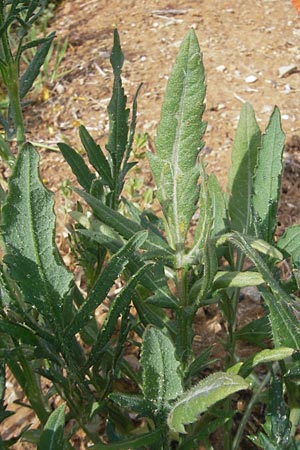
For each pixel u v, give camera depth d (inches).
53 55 34.9
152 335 11.0
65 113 31.0
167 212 12.4
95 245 15.7
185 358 13.9
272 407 13.5
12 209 10.7
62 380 12.9
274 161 14.1
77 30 36.7
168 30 35.5
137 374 17.0
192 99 11.6
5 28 14.2
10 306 11.9
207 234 11.6
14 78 15.1
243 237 11.9
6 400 19.0
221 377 10.3
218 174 26.5
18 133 15.7
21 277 11.0
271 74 31.7
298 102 29.9
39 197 10.6
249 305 21.3
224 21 35.9
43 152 28.9
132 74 32.4
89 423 15.0
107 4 38.9
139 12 37.5
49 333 11.9
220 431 17.7
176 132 11.9
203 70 11.6
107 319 12.2
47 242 10.9
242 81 31.3
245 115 16.1
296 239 14.3
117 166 15.6
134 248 11.7
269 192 14.2
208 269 11.7
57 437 11.2
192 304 13.1
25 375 14.1
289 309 11.6
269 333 15.4
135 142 27.6
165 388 11.3
